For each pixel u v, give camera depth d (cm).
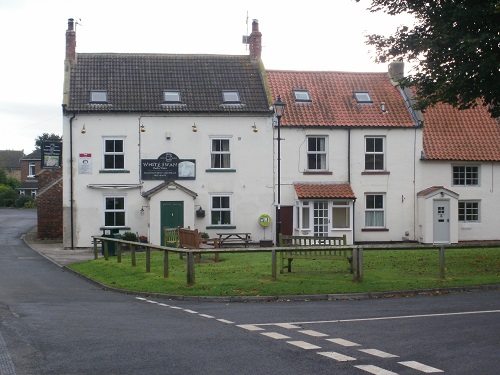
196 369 884
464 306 1430
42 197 3981
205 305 1560
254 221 3475
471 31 1956
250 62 3753
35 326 1230
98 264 2475
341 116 3534
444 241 3450
